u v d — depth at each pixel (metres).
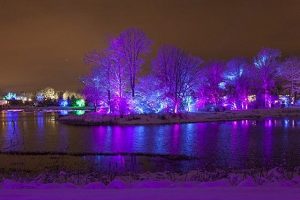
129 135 42.72
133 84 73.00
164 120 63.19
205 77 90.06
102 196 11.41
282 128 48.44
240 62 106.31
